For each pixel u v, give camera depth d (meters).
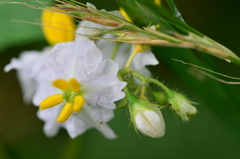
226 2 0.34
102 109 0.24
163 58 0.27
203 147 0.33
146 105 0.23
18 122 0.38
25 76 0.32
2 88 0.38
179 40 0.21
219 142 0.33
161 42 0.22
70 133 0.25
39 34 0.30
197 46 0.21
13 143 0.37
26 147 0.36
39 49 0.34
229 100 0.28
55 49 0.24
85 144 0.34
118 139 0.34
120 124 0.33
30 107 0.38
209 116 0.33
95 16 0.22
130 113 0.23
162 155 0.33
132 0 0.23
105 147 0.34
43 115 0.28
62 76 0.24
